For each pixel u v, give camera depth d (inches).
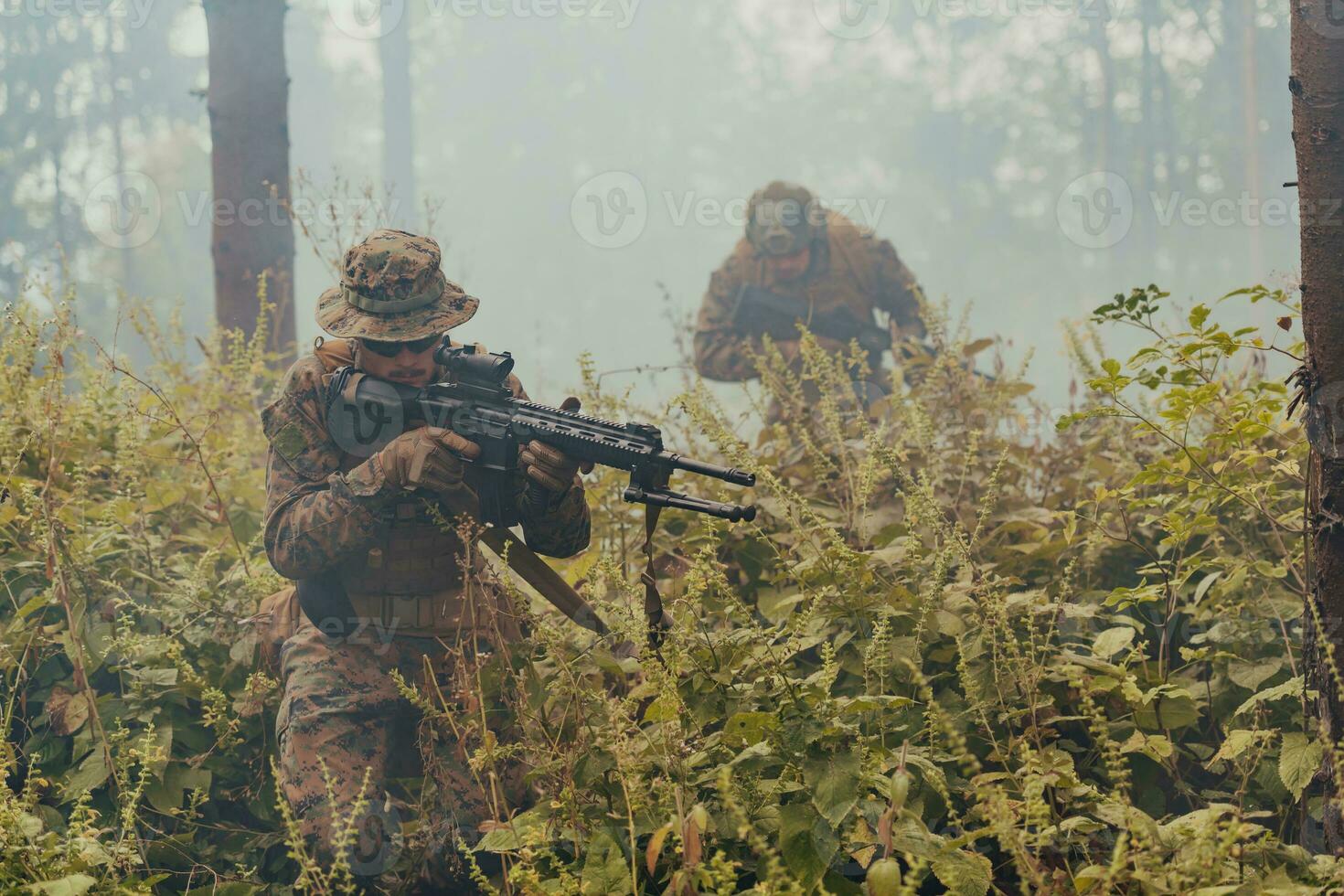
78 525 145.6
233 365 187.2
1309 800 105.8
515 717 114.0
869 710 103.1
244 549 150.9
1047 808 88.7
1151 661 129.0
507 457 117.1
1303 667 116.0
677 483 153.9
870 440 138.0
